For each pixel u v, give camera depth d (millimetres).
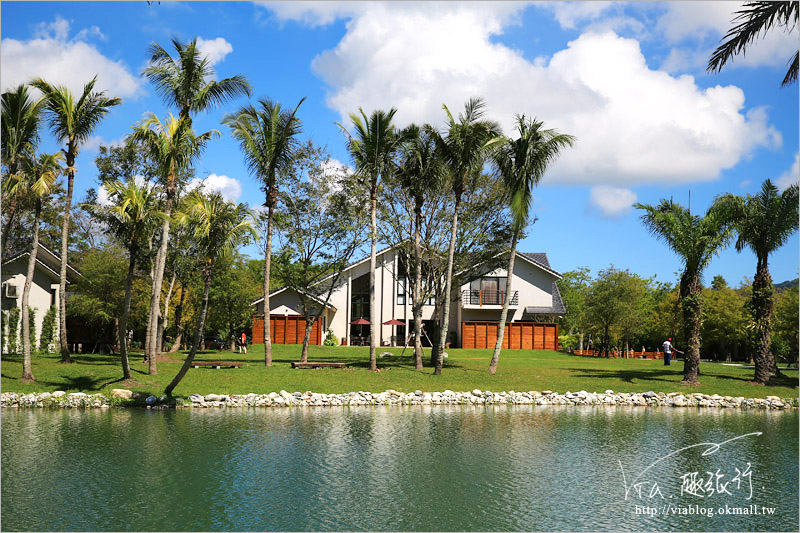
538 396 29297
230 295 45625
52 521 11680
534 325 57062
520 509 12852
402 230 35750
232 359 37125
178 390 26906
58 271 41094
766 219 33000
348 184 34281
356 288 57688
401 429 20969
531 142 31781
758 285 33812
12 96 26562
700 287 32906
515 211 32156
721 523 12266
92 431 19562
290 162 32438
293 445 18094
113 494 13320
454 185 31969
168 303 42156
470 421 22875
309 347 48531
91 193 35094
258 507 12602
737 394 30703
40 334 39812
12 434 18938
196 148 27812
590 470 15922
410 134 30984
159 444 17875
